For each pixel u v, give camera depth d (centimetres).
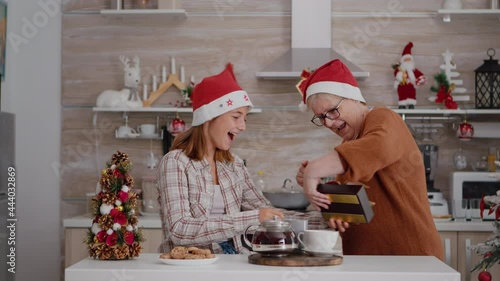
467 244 429
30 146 493
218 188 275
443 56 484
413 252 251
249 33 490
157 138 486
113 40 493
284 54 479
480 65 486
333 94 260
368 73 455
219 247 265
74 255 438
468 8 485
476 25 486
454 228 430
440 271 212
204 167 271
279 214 248
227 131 274
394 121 245
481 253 326
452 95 483
